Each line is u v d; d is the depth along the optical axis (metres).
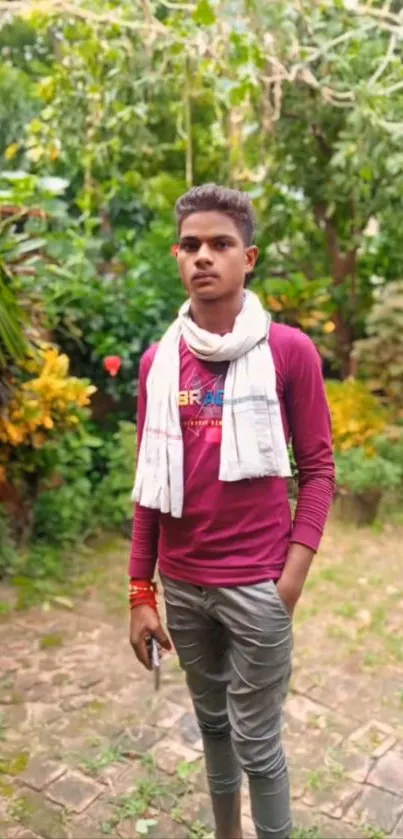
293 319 4.23
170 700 2.34
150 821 1.85
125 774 2.01
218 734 1.59
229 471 1.25
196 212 1.22
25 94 4.93
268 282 4.25
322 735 2.17
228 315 1.27
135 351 4.01
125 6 3.50
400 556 3.39
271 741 1.46
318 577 3.17
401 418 3.81
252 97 3.74
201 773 2.00
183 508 1.33
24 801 1.92
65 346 3.96
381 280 4.74
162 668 2.51
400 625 2.79
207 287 1.22
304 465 1.34
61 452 3.47
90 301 3.92
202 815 1.87
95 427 4.02
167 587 1.44
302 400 1.30
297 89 3.88
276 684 1.40
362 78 3.72
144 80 3.79
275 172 4.28
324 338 4.38
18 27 4.80
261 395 1.25
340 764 2.04
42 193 4.16
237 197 1.24
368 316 3.99
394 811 1.88
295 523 1.35
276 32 3.48
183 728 2.20
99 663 2.55
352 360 4.43
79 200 4.31
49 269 3.79
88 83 3.97
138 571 1.51
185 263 1.25
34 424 3.04
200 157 4.48
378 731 2.19
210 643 1.48
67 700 2.34
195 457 1.30
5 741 2.14
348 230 4.46
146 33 3.50
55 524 3.45
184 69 3.70
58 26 3.87
